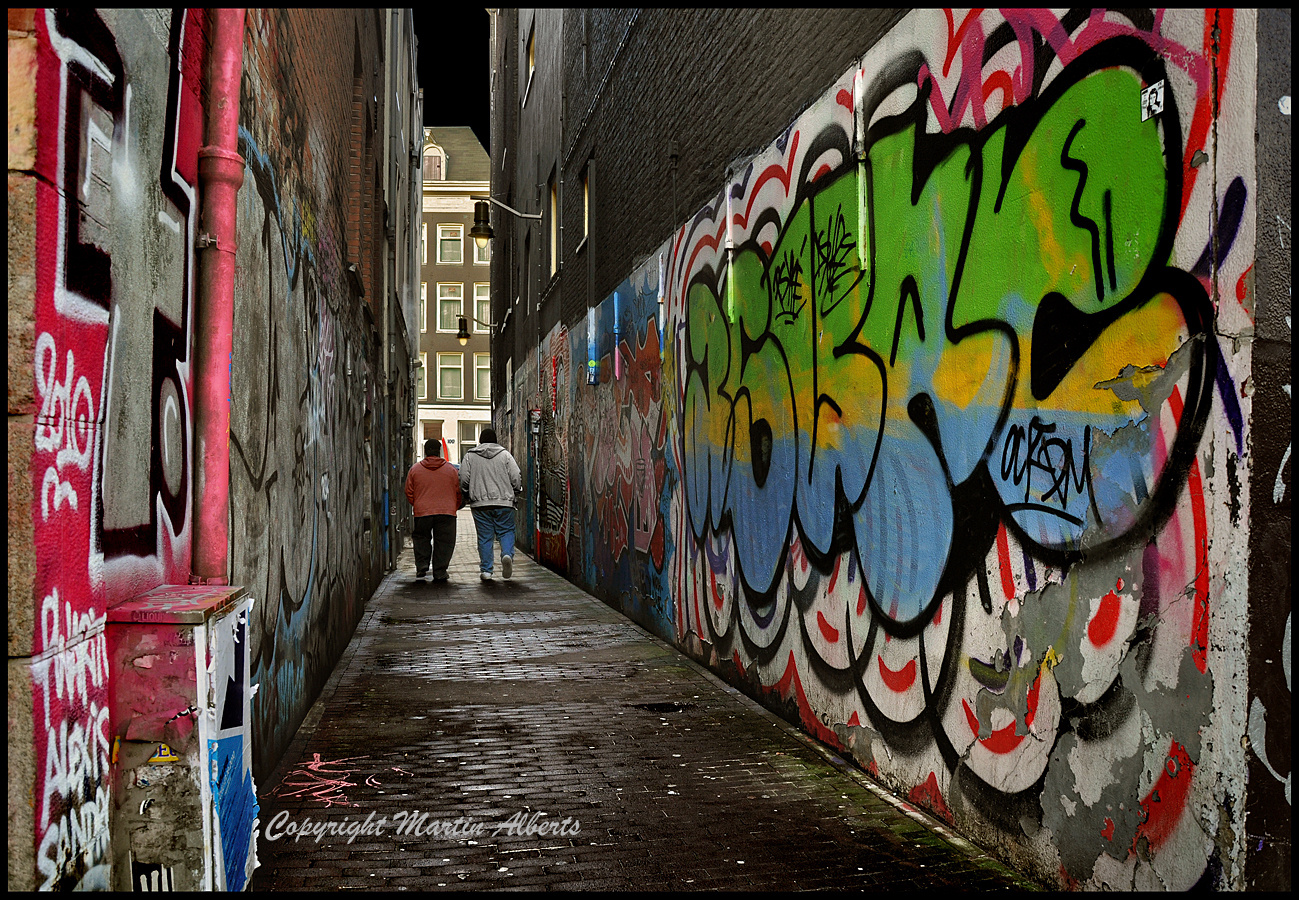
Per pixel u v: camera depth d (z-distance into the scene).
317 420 5.53
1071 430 2.92
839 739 4.55
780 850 3.39
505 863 3.27
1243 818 2.33
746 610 5.87
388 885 3.09
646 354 8.52
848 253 4.45
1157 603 2.57
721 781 4.18
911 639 3.87
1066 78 2.93
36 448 1.66
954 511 3.56
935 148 3.70
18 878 1.61
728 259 6.13
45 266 1.69
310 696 5.38
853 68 4.38
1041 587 3.06
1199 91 2.44
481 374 42.91
